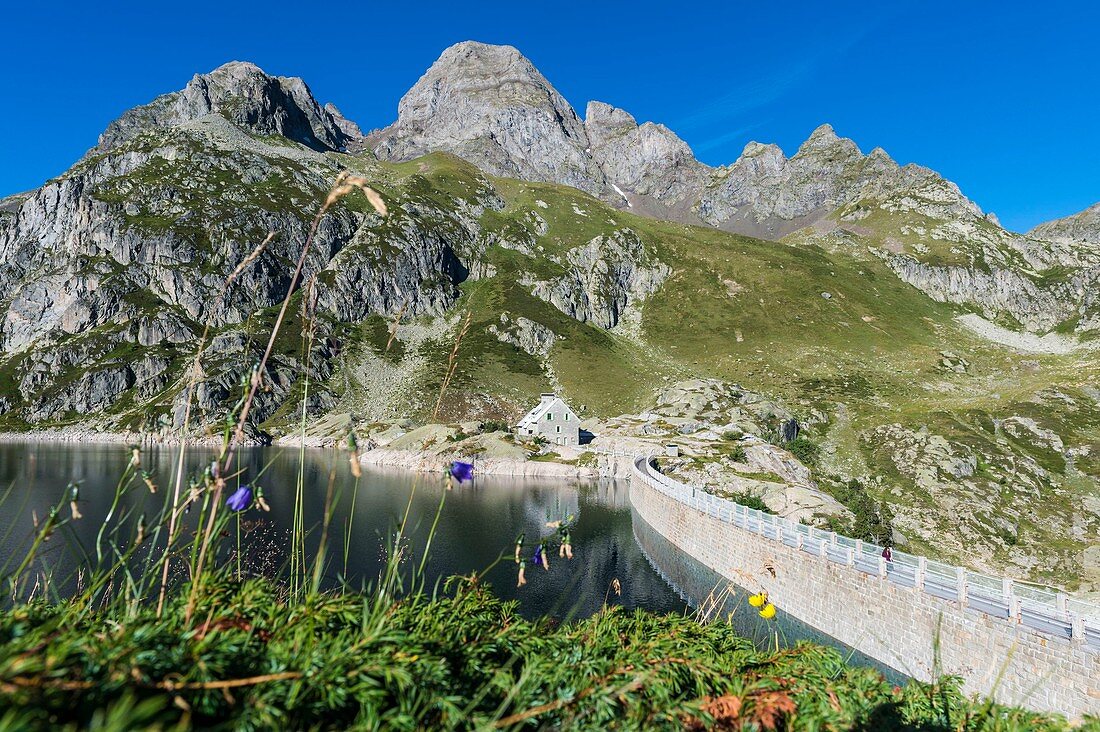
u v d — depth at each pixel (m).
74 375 142.00
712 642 5.65
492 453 91.56
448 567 34.62
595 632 5.38
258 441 103.12
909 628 22.30
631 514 58.47
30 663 2.76
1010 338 195.12
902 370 151.12
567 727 3.85
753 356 163.00
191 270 160.88
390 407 131.50
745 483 58.47
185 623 3.87
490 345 164.88
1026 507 74.81
